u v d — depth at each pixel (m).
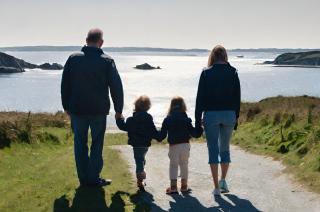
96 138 8.04
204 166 10.56
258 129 15.73
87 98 7.69
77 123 7.91
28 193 8.05
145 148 8.11
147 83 111.75
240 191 8.19
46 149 14.77
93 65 7.66
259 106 25.55
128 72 193.25
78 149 8.05
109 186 8.26
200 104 7.85
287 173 9.41
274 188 8.35
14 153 12.91
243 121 21.23
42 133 16.38
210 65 8.05
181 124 7.99
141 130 8.02
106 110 7.87
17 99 70.94
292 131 12.62
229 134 7.99
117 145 14.84
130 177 9.15
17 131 15.02
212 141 7.88
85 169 8.16
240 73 177.38
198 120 7.92
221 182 8.16
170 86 99.50
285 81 121.44
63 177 9.10
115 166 10.31
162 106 50.03
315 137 10.57
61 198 7.58
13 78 139.38
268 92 84.06
